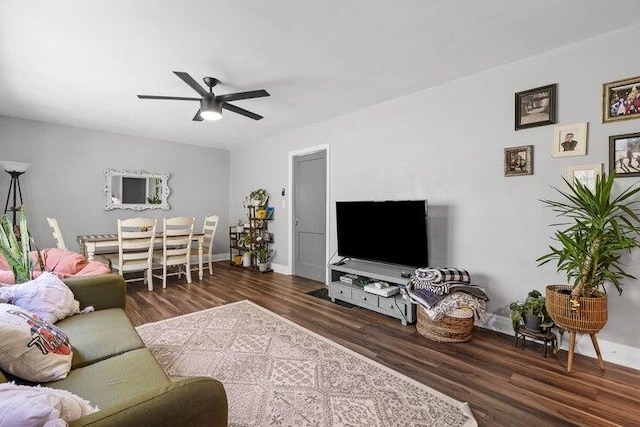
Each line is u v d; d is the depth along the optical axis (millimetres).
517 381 1992
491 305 2836
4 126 4254
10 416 674
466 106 2984
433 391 1873
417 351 2400
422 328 2699
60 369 1261
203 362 2195
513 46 2436
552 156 2496
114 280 2170
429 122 3266
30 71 2838
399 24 2131
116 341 1594
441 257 3182
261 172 5676
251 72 2861
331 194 4340
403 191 3508
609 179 1975
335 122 4277
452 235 3096
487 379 2016
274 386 1917
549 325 2318
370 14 2014
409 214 3160
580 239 2094
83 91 3324
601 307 2029
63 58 2592
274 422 1605
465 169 2996
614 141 2227
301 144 4824
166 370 2088
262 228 5465
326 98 3549
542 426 1595
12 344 1170
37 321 1358
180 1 1871
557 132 2467
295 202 5020
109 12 1974
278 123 4574
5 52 2486
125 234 3875
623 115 2186
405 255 3221
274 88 3248
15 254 2133
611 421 1629
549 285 2434
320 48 2445
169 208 5758
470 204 2965
